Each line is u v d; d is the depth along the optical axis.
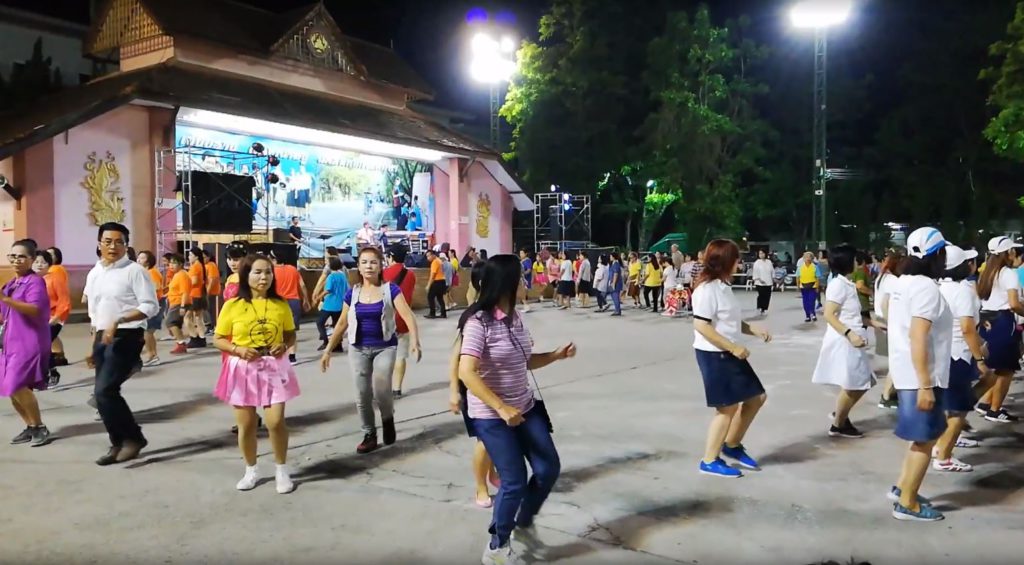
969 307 6.17
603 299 23.86
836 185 40.47
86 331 16.66
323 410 9.05
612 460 6.92
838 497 5.88
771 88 40.31
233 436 7.88
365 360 7.27
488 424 4.56
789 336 16.39
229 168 23.58
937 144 39.06
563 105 36.50
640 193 38.91
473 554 4.89
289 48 25.67
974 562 4.67
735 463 6.68
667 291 22.36
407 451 7.31
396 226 28.89
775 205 40.44
